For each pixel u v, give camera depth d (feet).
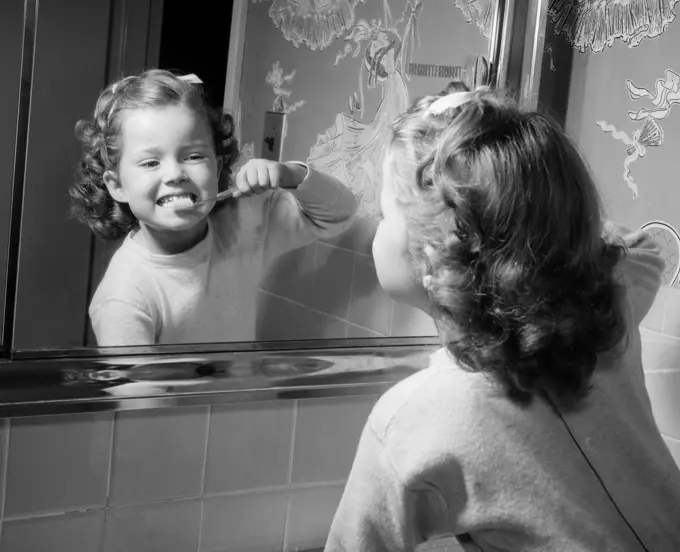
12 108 2.75
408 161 2.55
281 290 3.40
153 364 3.11
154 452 3.43
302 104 3.36
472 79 3.89
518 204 2.26
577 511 2.40
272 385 3.41
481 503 2.39
